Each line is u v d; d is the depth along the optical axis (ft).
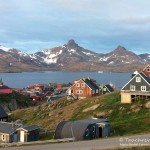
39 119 320.50
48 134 238.68
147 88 277.64
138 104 258.57
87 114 275.59
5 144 145.79
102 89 465.06
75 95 445.37
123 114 250.98
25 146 138.72
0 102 478.18
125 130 192.44
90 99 311.06
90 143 141.28
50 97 563.07
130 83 283.38
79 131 174.91
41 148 131.44
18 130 231.91
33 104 537.65
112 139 150.10
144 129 186.19
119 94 293.64
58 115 304.71
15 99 514.68
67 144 140.67
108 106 274.77
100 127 185.37
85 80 460.96
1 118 329.72
